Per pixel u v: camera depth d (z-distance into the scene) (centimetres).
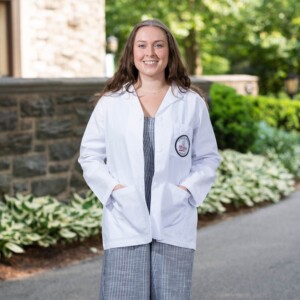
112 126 326
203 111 336
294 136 1262
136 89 335
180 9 2148
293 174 1063
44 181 700
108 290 325
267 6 2184
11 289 503
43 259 584
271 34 2162
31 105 681
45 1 1210
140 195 322
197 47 2322
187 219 330
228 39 2319
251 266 565
